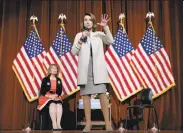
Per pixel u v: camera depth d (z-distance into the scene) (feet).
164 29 32.71
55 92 27.76
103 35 17.01
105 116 16.11
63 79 30.94
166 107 31.22
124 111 31.12
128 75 30.89
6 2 33.32
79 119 30.63
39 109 26.61
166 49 32.17
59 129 26.45
